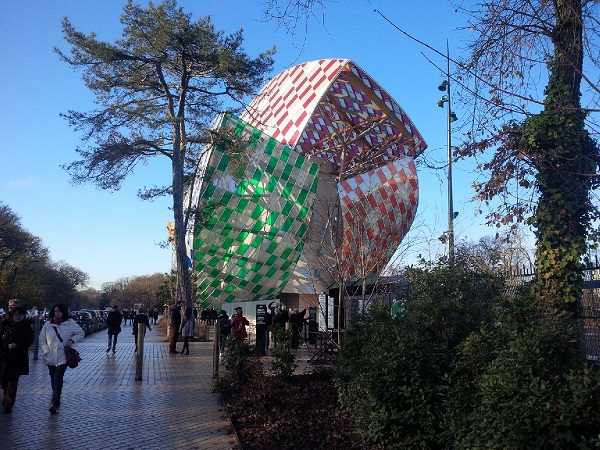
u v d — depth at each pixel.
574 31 6.96
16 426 8.68
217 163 35.72
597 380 4.88
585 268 8.80
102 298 175.62
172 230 36.88
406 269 12.36
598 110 5.63
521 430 5.00
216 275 38.69
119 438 7.95
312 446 7.34
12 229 68.62
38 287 88.81
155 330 51.66
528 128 7.51
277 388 11.25
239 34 29.52
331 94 42.88
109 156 28.00
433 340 8.17
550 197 8.80
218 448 7.45
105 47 27.50
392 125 44.72
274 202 37.44
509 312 6.50
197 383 13.58
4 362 9.80
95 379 14.17
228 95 31.11
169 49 28.84
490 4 6.79
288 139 39.34
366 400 7.55
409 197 39.22
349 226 17.53
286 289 40.81
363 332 9.33
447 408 6.59
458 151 7.16
